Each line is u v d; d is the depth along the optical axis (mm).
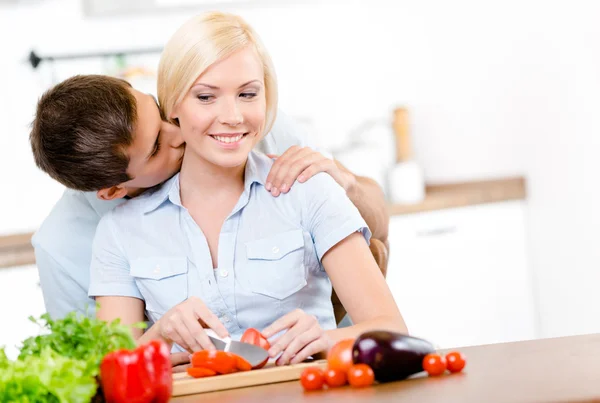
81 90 1987
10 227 4059
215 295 2029
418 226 3861
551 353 1596
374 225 2334
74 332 1402
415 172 4062
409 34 4324
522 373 1435
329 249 2000
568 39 3783
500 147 4102
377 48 4391
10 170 4066
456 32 4188
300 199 2055
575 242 3859
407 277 3840
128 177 2025
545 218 3988
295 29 4340
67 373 1284
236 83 1902
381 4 4359
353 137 4352
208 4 4223
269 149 2434
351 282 1958
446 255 3906
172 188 2105
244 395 1461
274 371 1566
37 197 4082
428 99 4309
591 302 3811
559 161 3875
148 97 2055
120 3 4133
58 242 2354
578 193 3814
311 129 4258
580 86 3754
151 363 1322
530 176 4020
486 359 1595
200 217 2080
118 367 1311
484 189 4062
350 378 1441
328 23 4363
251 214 2064
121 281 2096
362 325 1838
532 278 4074
